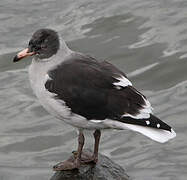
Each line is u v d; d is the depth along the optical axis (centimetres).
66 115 1280
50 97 1280
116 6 2036
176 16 1962
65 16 2008
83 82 1264
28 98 1748
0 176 1485
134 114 1229
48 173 1488
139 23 1962
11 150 1589
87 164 1314
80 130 1320
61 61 1310
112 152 1548
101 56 1855
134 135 1605
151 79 1773
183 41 1880
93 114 1254
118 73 1279
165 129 1212
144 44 1888
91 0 2077
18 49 1898
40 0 2075
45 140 1616
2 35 1962
